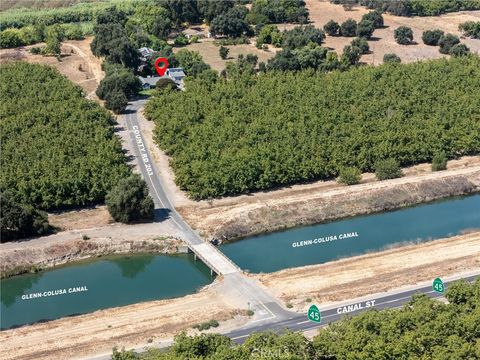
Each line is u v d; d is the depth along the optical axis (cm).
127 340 15138
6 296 17900
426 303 14425
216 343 13225
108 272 18675
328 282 17362
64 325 15850
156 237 19738
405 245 19625
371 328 13612
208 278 18288
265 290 17012
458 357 12738
